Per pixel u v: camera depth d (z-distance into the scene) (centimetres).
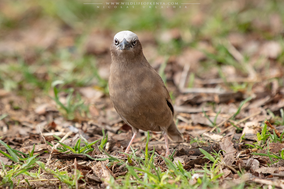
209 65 1488
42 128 1056
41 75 1494
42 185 734
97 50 1673
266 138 873
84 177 754
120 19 1925
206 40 1652
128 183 658
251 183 690
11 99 1312
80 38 1783
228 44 1576
